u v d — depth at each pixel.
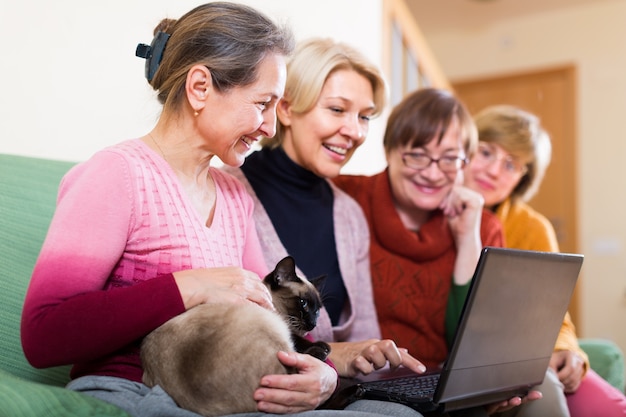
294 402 1.03
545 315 1.38
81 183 1.08
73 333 0.99
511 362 1.34
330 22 2.92
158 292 1.05
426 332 1.89
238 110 1.18
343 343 1.51
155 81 1.22
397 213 1.94
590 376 1.89
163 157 1.21
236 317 1.06
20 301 1.31
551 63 5.66
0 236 1.34
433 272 1.92
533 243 2.33
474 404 1.30
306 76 1.64
